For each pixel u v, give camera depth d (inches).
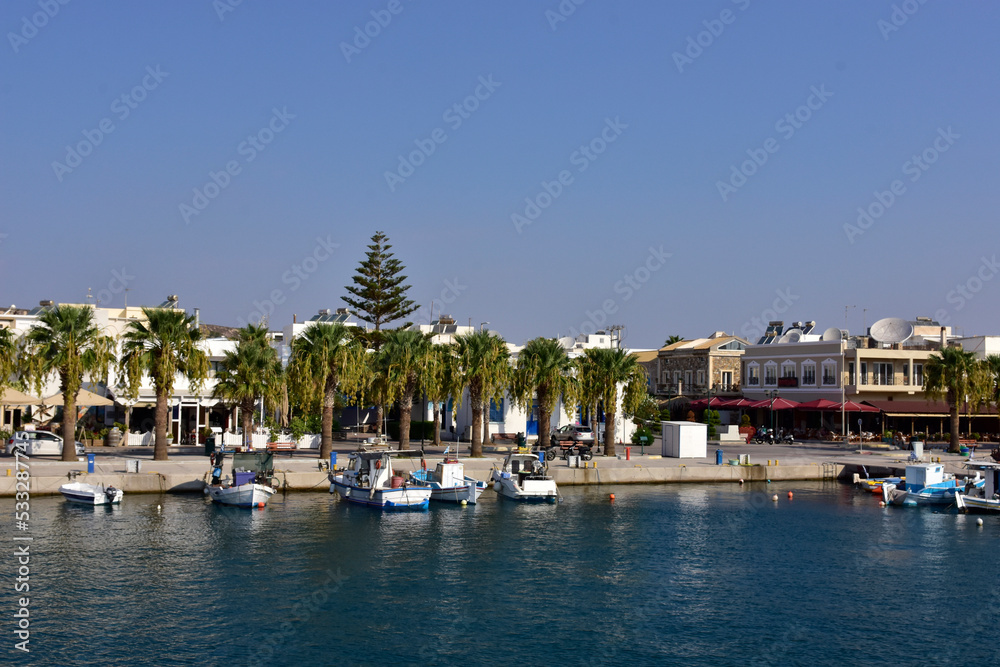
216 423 3302.2
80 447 2871.6
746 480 2891.2
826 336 4347.9
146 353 2460.6
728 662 1238.9
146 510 2091.5
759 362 4426.7
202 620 1346.0
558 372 2945.4
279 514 2110.0
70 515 2007.9
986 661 1248.8
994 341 4345.5
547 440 3029.0
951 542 1953.7
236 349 2827.3
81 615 1349.7
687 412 4503.0
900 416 3939.5
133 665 1179.9
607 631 1347.2
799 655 1264.8
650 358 5191.9
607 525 2084.2
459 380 2822.3
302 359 2632.9
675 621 1396.4
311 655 1229.1
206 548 1747.0
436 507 2293.3
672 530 2041.1
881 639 1328.7
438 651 1256.2
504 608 1441.9
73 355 2389.3
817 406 3850.9
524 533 1975.9
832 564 1743.4
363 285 4370.1
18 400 2746.1
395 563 1686.8
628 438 3801.7
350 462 2374.5
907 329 4114.2
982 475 2578.7
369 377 2770.7
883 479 2736.2
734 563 1742.1
